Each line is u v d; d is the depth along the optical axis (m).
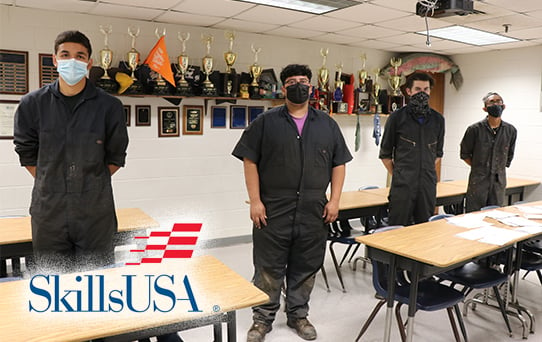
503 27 4.79
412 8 4.05
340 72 5.79
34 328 1.48
